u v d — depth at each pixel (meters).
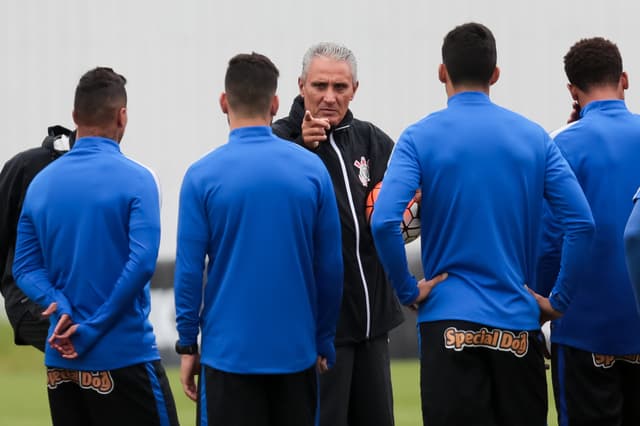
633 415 18.97
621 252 18.42
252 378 17.03
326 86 20.23
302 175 17.12
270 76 17.38
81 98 18.09
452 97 17.48
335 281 17.48
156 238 17.73
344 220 20.20
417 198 18.91
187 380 17.67
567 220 17.19
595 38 19.22
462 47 17.38
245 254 16.94
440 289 17.06
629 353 18.52
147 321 18.31
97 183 17.80
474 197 16.91
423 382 17.17
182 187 17.30
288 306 17.02
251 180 16.94
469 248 16.91
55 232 17.84
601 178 18.45
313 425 17.50
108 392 17.97
